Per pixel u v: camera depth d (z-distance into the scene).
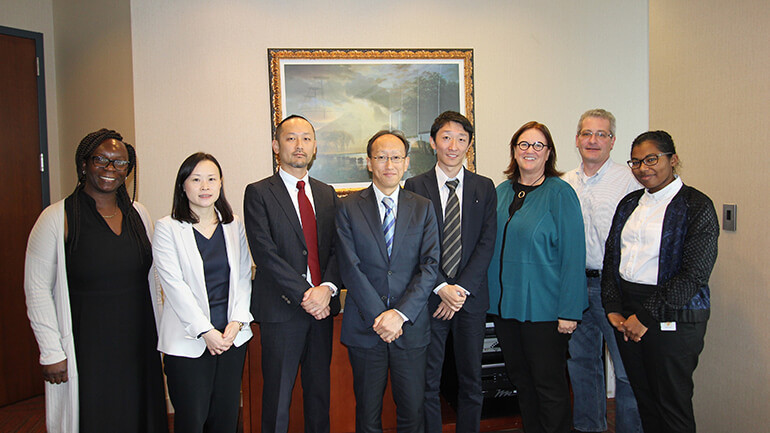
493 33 3.03
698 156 2.34
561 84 3.11
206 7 2.77
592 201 2.41
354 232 1.90
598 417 2.53
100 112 2.97
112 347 1.81
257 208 1.98
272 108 2.82
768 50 2.00
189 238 1.80
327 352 2.06
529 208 2.12
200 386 1.79
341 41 2.90
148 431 1.93
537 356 2.09
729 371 2.21
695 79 2.34
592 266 2.42
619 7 3.14
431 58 2.96
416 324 1.89
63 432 1.79
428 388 2.11
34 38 3.21
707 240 1.79
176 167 2.79
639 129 3.19
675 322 1.81
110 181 1.79
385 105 2.94
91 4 2.99
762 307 2.05
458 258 2.06
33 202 3.20
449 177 2.15
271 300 1.97
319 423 2.07
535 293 2.06
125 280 1.84
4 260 3.07
